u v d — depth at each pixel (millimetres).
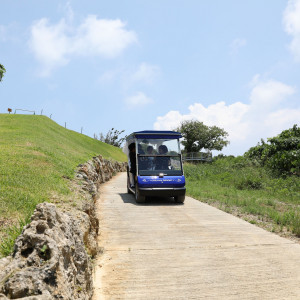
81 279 4086
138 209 12039
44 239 3322
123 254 6727
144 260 6383
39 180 9336
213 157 62938
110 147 58438
